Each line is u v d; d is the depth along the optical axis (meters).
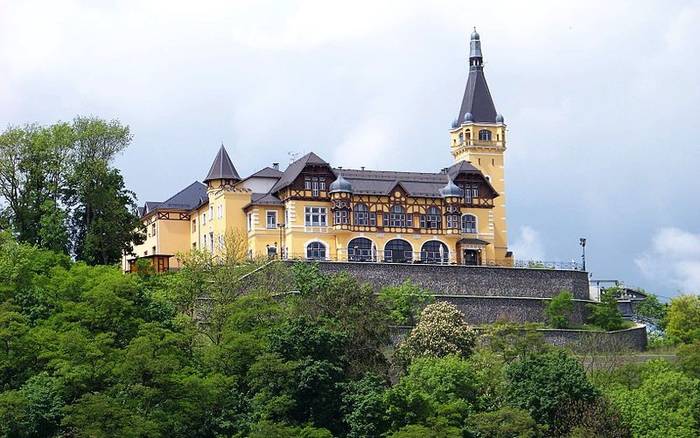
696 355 126.31
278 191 160.12
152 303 119.44
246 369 111.81
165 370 104.00
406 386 111.00
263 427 101.25
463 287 151.00
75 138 149.50
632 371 124.00
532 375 112.56
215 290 127.12
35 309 116.38
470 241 163.50
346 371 113.25
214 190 163.75
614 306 151.75
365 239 158.75
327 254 157.88
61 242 142.62
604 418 109.69
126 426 98.44
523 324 141.75
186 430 104.62
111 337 108.69
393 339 133.50
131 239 149.75
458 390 112.31
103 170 147.75
